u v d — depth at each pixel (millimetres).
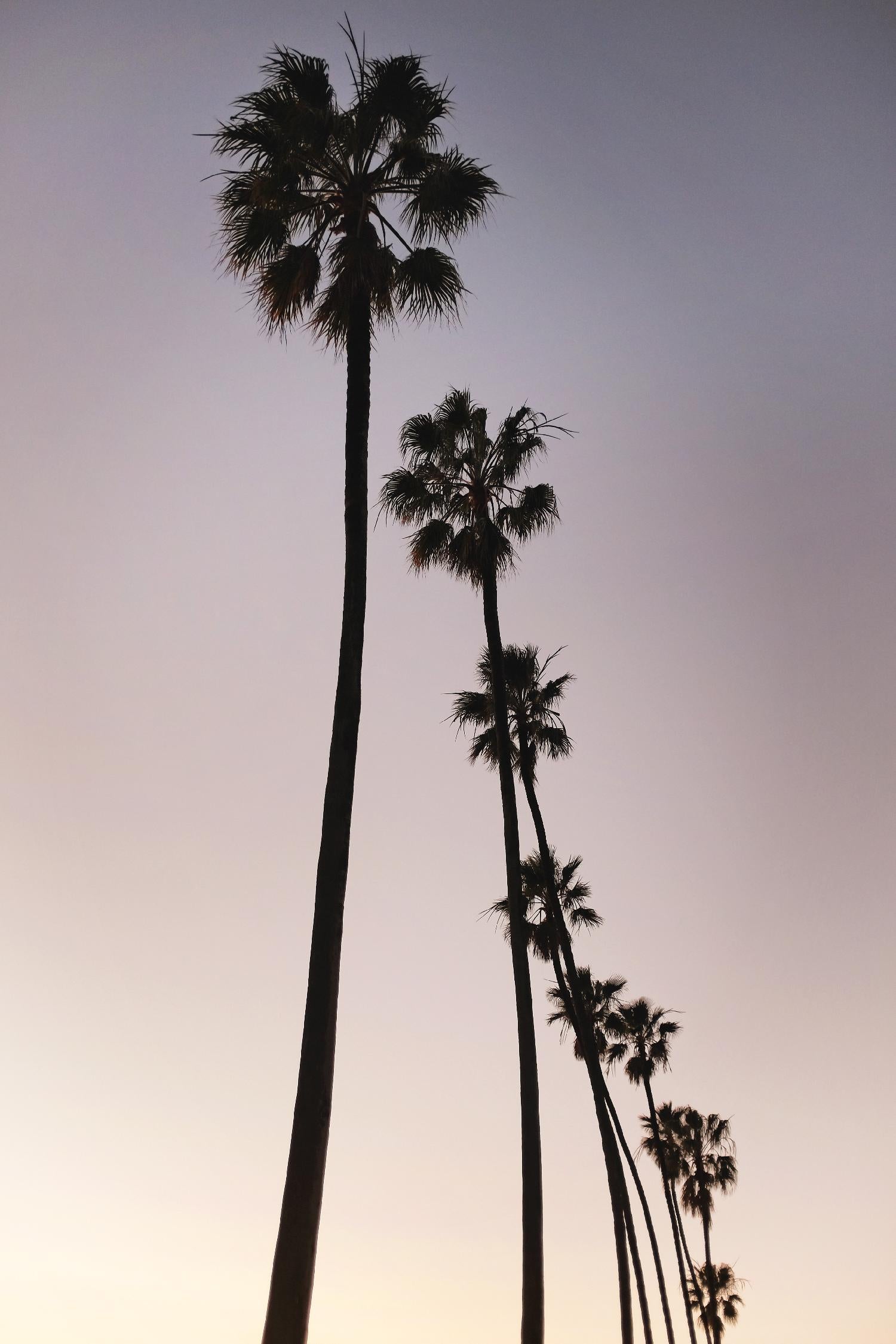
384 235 13109
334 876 8289
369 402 11211
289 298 12312
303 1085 7328
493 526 19641
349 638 9641
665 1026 39594
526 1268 12109
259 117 12148
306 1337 6488
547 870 23188
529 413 20453
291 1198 6910
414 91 12562
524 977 14570
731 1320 45469
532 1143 13055
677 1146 47250
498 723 17375
